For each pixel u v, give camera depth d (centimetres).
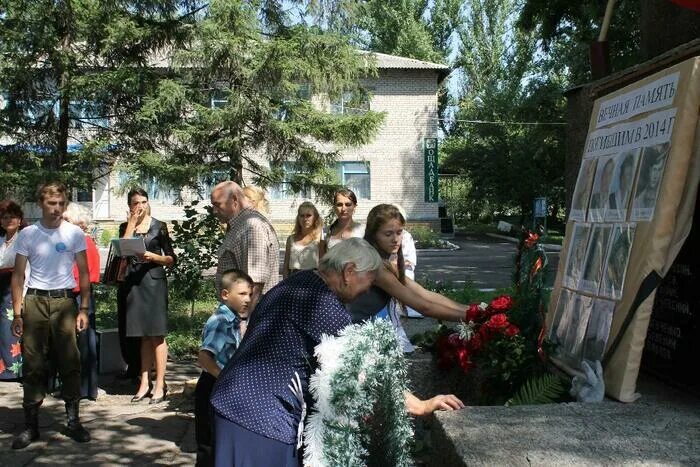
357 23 1359
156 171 1212
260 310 294
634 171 367
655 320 397
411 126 3103
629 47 1479
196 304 1219
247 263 520
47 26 1212
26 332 545
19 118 1266
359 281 293
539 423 305
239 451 275
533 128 3528
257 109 1245
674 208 329
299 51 1245
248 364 283
